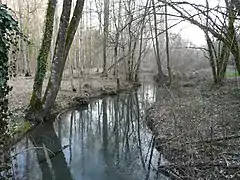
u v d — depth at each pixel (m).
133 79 35.59
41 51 15.23
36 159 11.05
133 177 9.57
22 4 35.78
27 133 13.20
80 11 15.63
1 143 7.49
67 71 39.72
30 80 29.61
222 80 21.75
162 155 10.89
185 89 23.11
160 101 20.19
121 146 13.27
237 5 5.36
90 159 11.53
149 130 15.05
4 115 7.67
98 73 37.31
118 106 23.41
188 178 8.14
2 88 7.38
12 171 9.21
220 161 8.56
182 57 26.00
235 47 7.23
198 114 13.83
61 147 12.91
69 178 9.68
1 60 7.33
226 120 12.20
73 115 19.38
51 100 15.69
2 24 7.30
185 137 10.88
